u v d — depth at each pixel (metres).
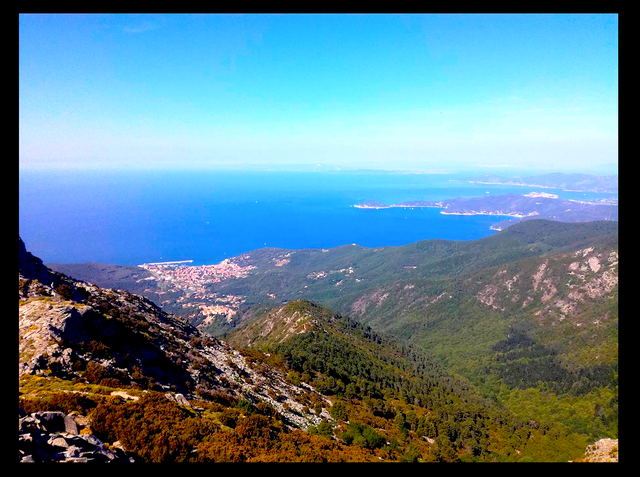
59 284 36.72
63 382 20.78
